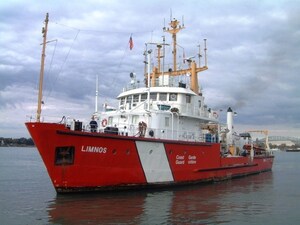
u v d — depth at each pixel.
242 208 17.66
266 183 29.34
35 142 17.88
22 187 24.78
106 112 26.50
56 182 18.41
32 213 15.52
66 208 16.25
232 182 29.22
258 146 43.16
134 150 20.30
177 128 25.42
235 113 35.69
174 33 30.83
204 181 26.11
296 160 94.94
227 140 33.81
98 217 14.73
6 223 13.89
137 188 21.05
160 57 30.31
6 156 90.31
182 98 26.08
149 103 24.00
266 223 14.66
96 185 19.20
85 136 18.33
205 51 31.16
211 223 14.35
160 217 14.98
